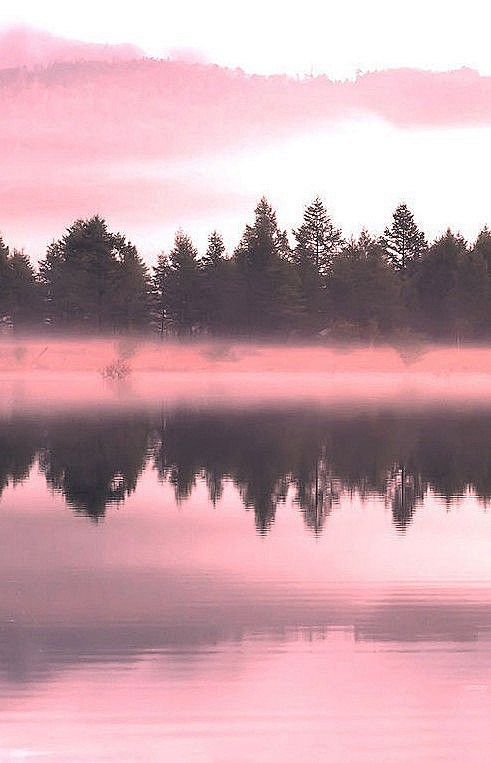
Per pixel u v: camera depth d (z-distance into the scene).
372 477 54.66
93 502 46.47
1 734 19.53
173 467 58.41
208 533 39.38
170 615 27.50
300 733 19.66
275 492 49.56
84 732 19.62
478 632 25.84
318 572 32.72
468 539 38.25
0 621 26.95
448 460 61.62
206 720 20.22
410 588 30.56
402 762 18.50
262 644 24.92
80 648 24.58
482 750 18.97
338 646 24.78
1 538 38.22
